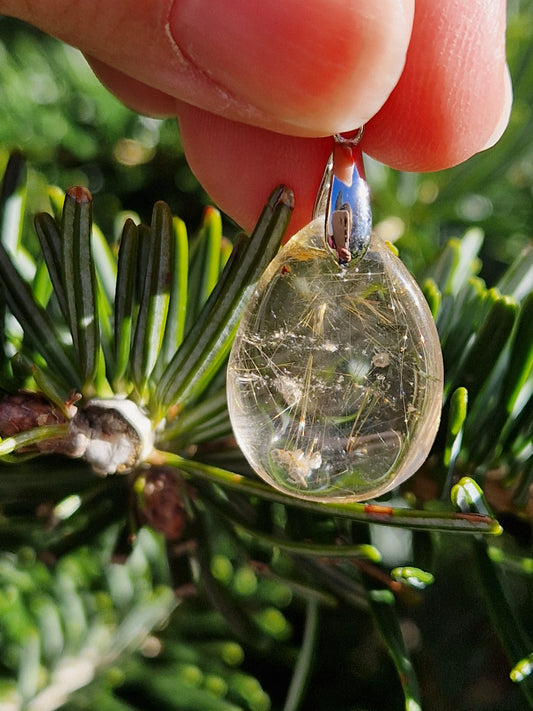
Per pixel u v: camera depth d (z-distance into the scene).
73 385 0.08
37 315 0.08
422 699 0.11
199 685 0.11
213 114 0.10
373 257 0.08
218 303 0.07
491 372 0.08
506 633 0.07
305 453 0.07
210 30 0.08
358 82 0.08
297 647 0.12
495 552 0.08
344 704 0.11
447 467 0.08
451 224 0.15
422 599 0.11
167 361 0.08
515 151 0.14
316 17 0.08
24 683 0.10
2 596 0.11
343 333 0.07
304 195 0.10
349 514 0.07
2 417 0.07
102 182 0.15
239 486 0.08
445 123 0.09
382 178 0.14
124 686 0.11
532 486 0.08
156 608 0.11
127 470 0.08
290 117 0.08
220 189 0.10
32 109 0.15
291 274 0.08
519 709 0.11
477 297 0.09
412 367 0.07
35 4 0.09
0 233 0.08
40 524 0.08
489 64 0.09
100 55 0.09
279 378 0.07
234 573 0.11
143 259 0.08
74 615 0.11
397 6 0.08
